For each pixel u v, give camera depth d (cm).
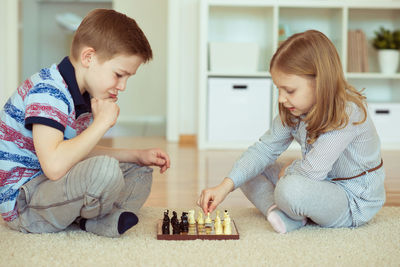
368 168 131
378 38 333
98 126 115
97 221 119
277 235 121
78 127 126
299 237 119
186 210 150
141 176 135
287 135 138
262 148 139
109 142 351
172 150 307
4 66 362
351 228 129
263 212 137
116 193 113
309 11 345
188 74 356
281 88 120
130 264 99
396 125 321
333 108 120
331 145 121
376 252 107
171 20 349
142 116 556
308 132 126
